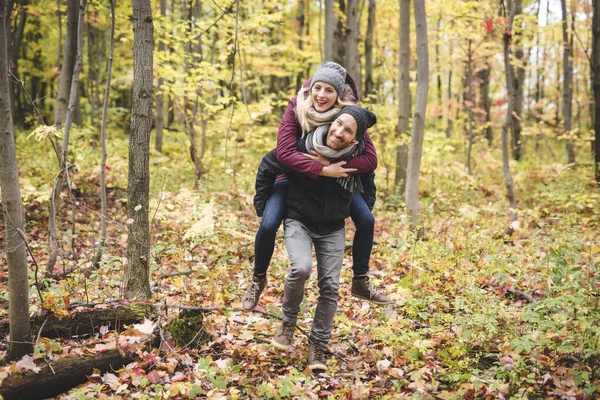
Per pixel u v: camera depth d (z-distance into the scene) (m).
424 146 10.12
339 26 11.13
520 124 16.41
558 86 17.92
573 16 12.80
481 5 9.19
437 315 3.79
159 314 3.44
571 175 9.41
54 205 4.39
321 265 3.21
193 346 3.38
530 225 7.36
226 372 3.04
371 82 13.82
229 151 11.16
